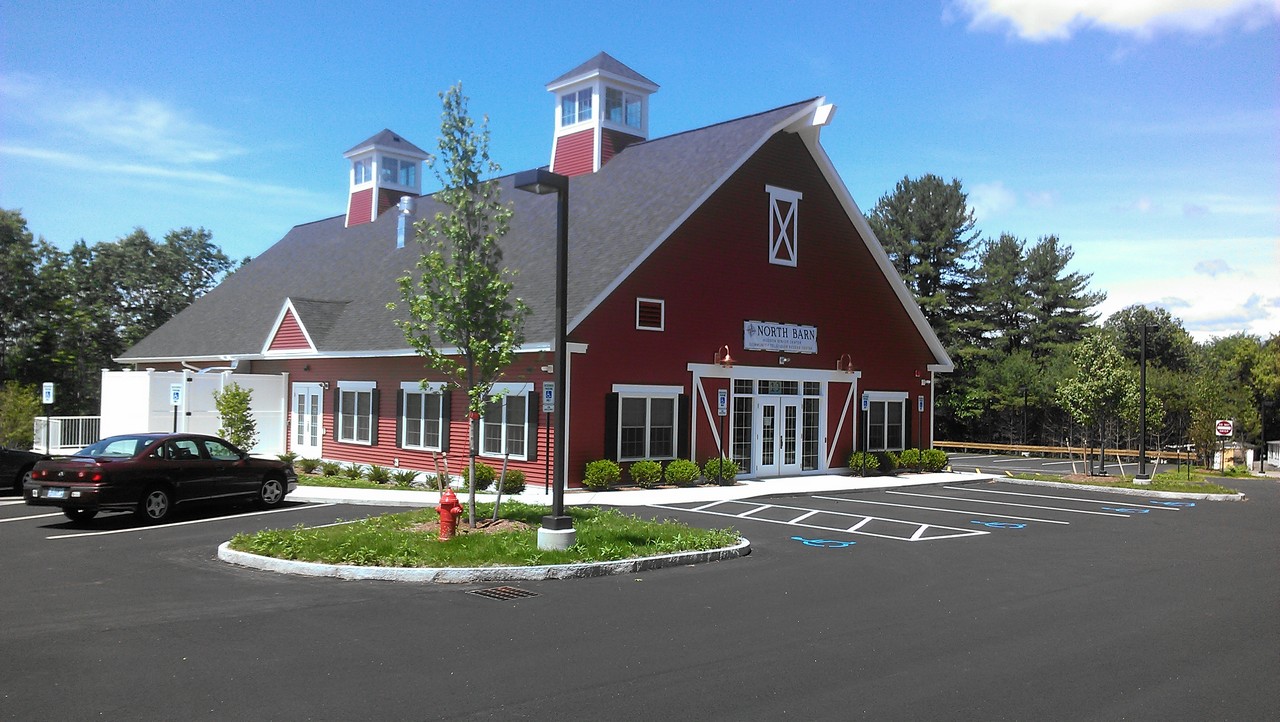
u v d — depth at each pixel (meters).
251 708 6.58
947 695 7.09
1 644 8.22
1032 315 59.16
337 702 6.74
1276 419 61.38
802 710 6.70
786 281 26.50
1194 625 9.48
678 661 7.93
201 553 13.17
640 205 25.22
